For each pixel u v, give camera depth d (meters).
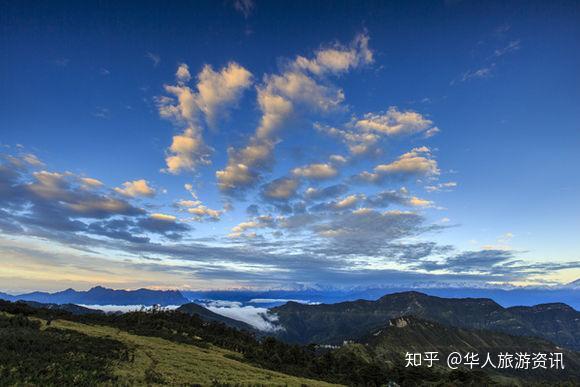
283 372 156.38
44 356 85.44
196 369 109.81
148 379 85.12
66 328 138.25
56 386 67.31
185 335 189.62
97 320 184.88
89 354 98.06
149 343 143.12
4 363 74.88
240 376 113.06
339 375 193.12
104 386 72.62
